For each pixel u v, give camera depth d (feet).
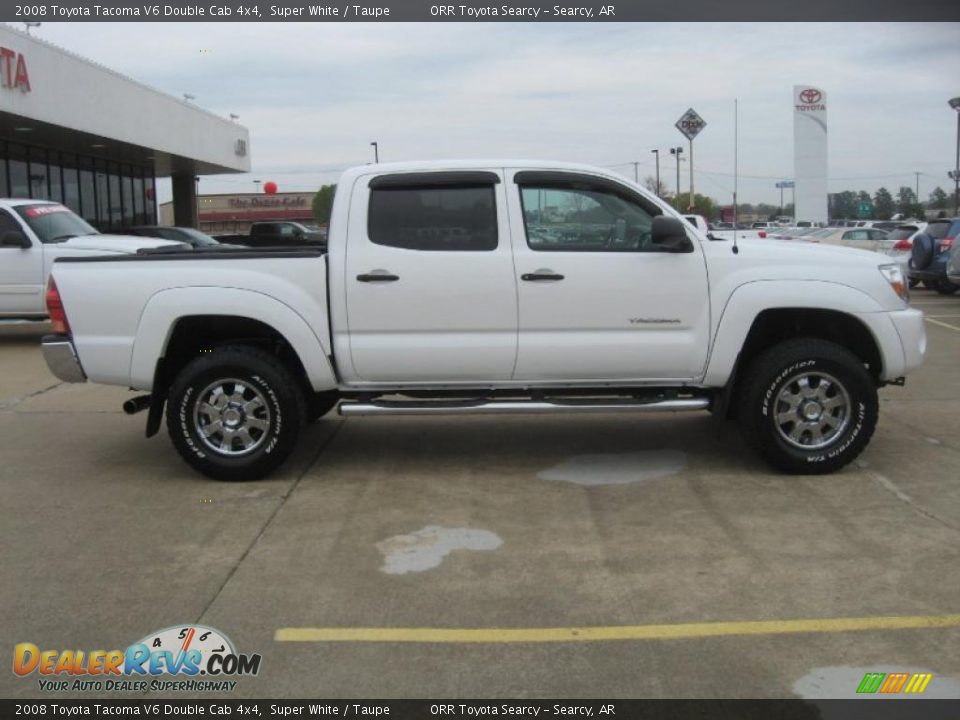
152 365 19.02
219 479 19.58
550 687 11.16
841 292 18.83
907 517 16.85
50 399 28.73
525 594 13.80
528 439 23.16
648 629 12.61
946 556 15.01
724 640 12.27
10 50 54.49
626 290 18.76
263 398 19.15
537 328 18.81
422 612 13.23
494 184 18.89
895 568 14.55
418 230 18.86
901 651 11.92
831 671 11.46
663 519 17.01
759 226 110.32
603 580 14.28
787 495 18.24
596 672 11.50
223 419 19.36
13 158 70.44
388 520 17.17
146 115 77.00
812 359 18.78
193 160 91.71
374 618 13.05
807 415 19.19
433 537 16.25
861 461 20.53
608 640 12.32
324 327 18.81
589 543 15.87
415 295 18.66
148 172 100.58
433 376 19.11
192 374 19.02
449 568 14.84
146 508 17.95
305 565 15.01
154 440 23.53
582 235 19.08
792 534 16.10
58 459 21.71
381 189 18.92
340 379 19.30
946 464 20.20
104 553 15.60
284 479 19.81
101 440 23.56
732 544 15.69
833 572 14.43
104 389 30.35
